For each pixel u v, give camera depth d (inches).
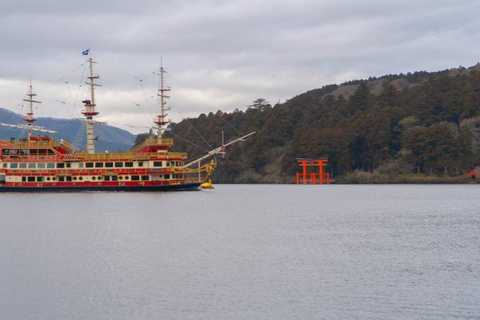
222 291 2123.5
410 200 6358.3
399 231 3572.8
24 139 7539.4
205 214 4623.5
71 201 5851.4
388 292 2103.8
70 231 3555.6
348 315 1871.3
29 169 7268.7
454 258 2669.8
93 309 1945.1
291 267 2484.0
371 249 2903.5
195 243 3078.2
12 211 4825.3
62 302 2016.5
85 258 2679.6
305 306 1956.2
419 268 2460.6
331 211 4982.8
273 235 3380.9
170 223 3964.1
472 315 1862.7
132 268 2470.5
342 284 2207.2
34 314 1907.0
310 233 3469.5
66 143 7391.7
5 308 1962.4
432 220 4207.7
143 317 1870.1
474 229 3671.3
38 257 2709.2
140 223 3961.6
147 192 7278.5
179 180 7455.7
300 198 6840.6
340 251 2844.5
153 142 7298.2
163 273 2381.9
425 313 1882.4
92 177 7209.6
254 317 1861.5
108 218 4264.3
